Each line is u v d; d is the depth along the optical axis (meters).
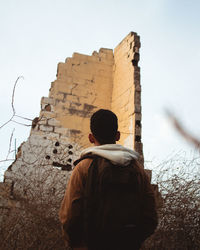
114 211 1.58
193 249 3.76
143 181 1.81
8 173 6.21
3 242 3.67
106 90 9.93
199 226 3.82
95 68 10.09
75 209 1.60
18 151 7.23
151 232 1.78
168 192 4.05
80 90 9.55
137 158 1.88
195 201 3.99
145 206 1.79
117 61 10.06
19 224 3.90
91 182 1.64
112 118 1.97
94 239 1.56
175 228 3.83
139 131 7.93
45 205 4.09
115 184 1.63
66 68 9.68
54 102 9.05
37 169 5.30
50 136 8.23
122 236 1.55
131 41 9.23
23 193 4.95
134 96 8.29
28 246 3.65
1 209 5.41
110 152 1.73
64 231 1.65
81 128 9.01
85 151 1.85
